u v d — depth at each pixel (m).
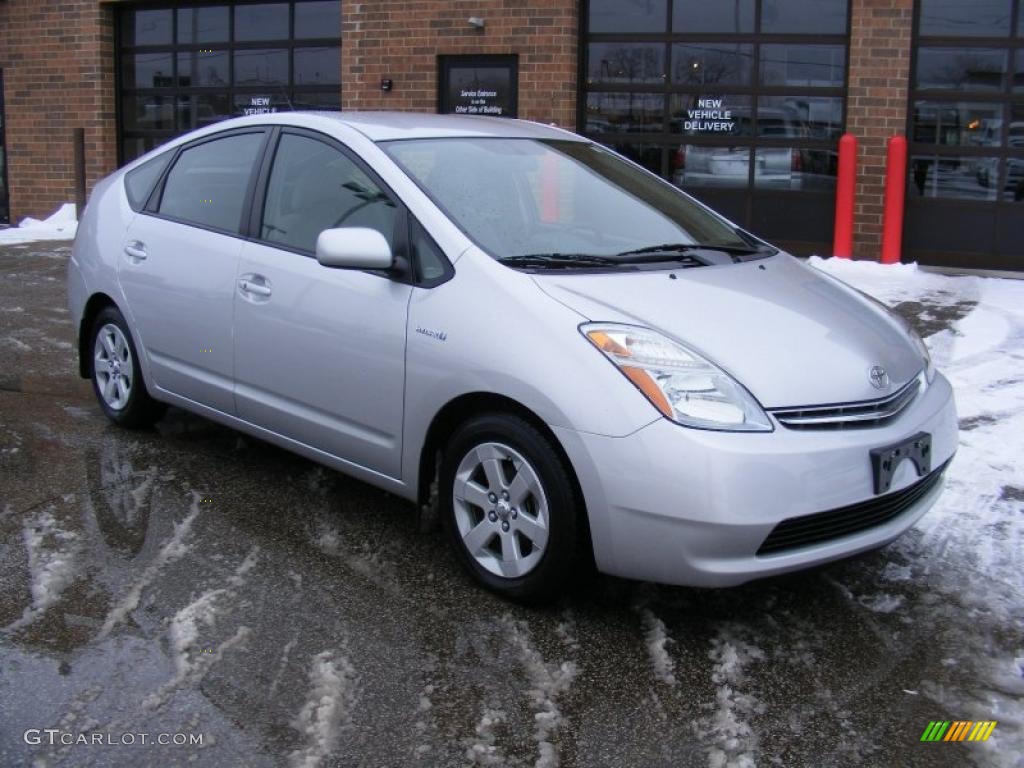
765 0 11.30
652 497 3.20
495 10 11.89
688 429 3.20
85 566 3.86
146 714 2.96
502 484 3.59
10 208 15.12
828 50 11.19
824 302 4.00
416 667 3.25
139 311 5.08
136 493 4.61
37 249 11.91
